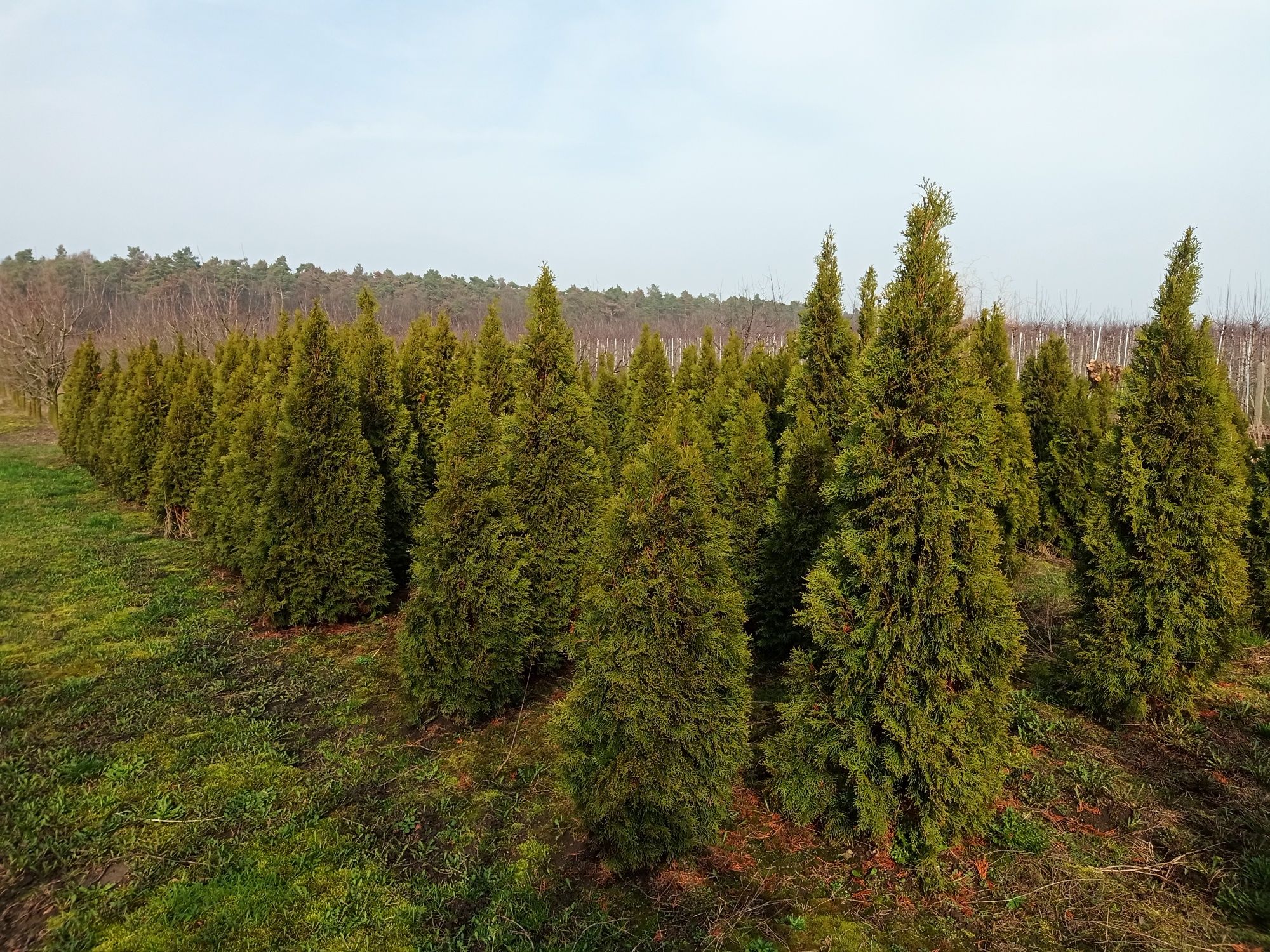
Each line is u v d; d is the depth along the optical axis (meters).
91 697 6.53
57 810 4.78
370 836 4.68
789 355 11.25
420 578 6.18
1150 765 5.42
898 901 4.07
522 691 6.71
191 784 5.21
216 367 15.40
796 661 4.83
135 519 14.18
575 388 7.78
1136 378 6.19
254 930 3.82
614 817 4.19
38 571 10.29
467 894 4.15
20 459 21.02
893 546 4.48
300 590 8.34
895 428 4.50
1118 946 3.61
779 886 4.20
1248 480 8.36
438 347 11.66
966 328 4.51
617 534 4.33
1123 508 6.12
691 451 4.44
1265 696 6.56
